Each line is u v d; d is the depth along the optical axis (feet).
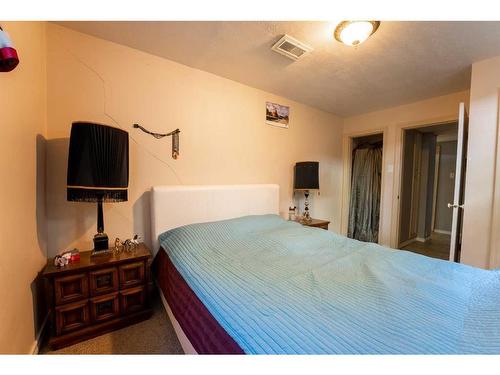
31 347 4.24
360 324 2.64
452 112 9.09
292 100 10.16
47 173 5.32
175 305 4.33
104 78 5.96
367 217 13.73
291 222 7.76
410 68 7.13
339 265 4.42
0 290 3.10
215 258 4.70
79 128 4.69
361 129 12.03
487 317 2.74
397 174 10.77
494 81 6.38
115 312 5.17
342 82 8.25
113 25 5.34
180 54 6.59
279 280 3.75
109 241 6.16
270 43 5.98
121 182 5.27
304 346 2.31
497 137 6.32
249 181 8.93
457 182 6.79
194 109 7.44
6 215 3.29
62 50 5.45
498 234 6.34
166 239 6.10
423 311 2.90
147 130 6.63
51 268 4.65
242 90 8.54
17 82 3.68
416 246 13.20
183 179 7.32
